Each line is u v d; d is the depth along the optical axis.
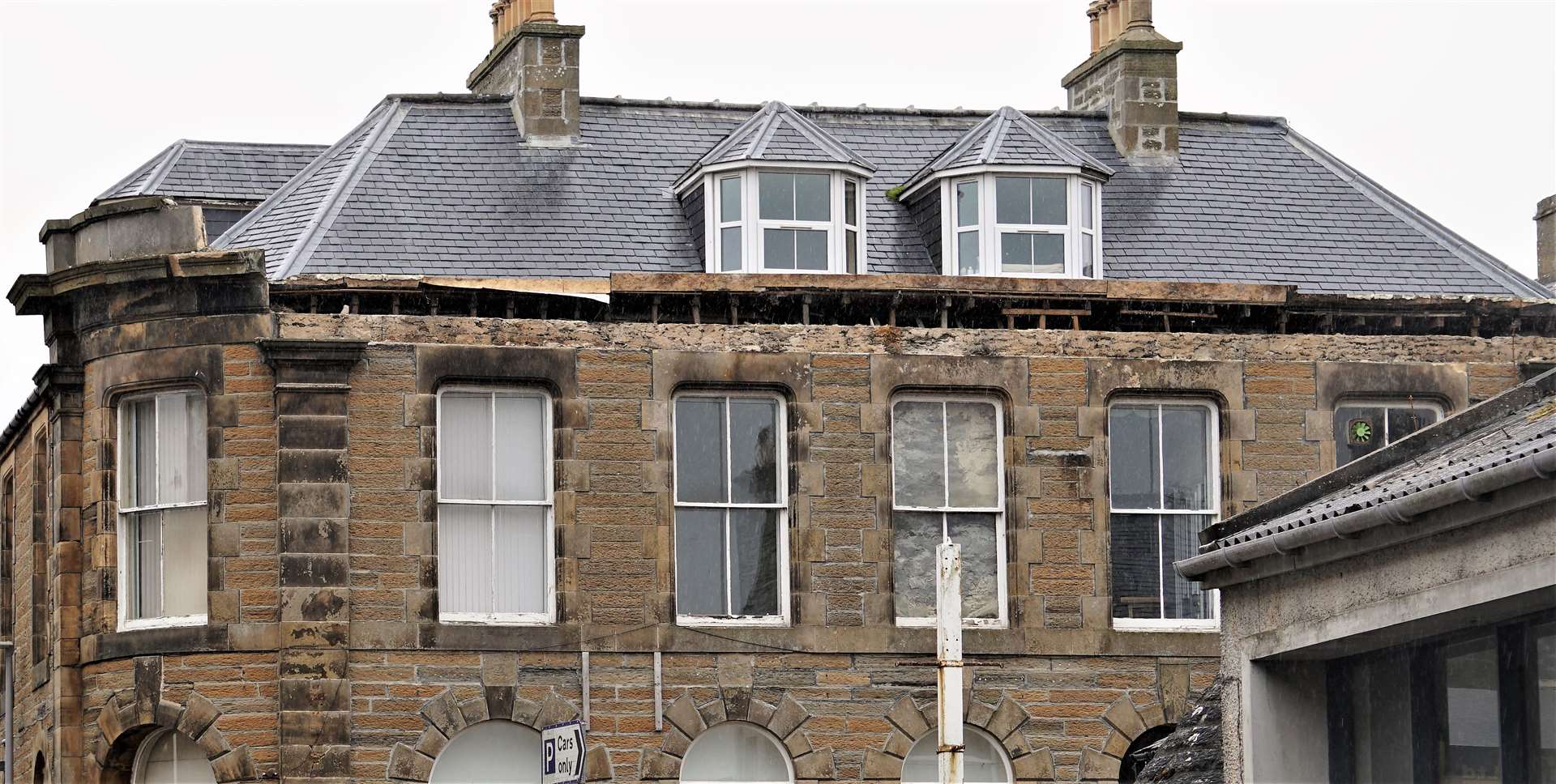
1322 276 33.16
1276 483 31.22
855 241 31.80
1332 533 19.38
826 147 31.64
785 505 30.17
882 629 29.98
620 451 29.66
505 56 34.47
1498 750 18.67
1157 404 31.41
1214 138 35.56
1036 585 30.47
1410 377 31.59
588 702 29.11
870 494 30.20
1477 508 17.80
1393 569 19.12
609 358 29.78
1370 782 20.45
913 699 29.88
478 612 29.30
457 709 28.75
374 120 33.41
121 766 29.19
